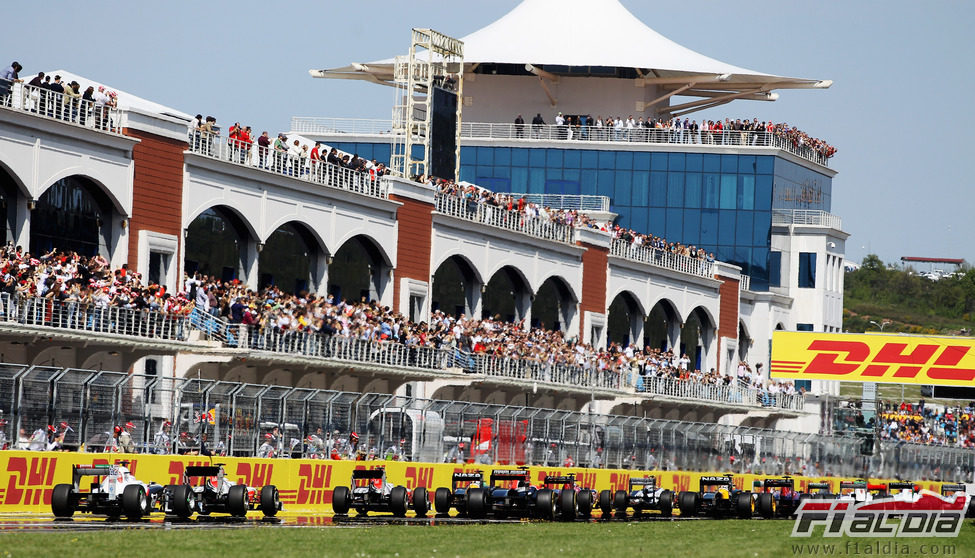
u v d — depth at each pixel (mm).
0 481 127750
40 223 172875
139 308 171875
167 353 175750
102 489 125312
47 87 173375
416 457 171375
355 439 164250
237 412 150625
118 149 181000
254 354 184750
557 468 188625
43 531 110312
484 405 180875
